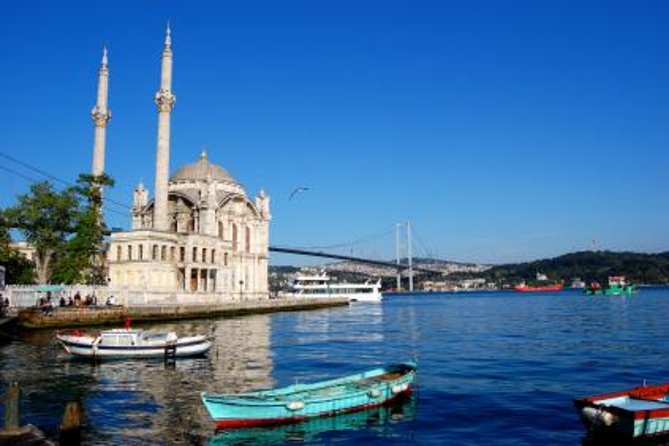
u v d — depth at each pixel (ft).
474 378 128.06
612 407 76.43
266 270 482.69
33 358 149.69
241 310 362.53
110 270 353.10
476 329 265.13
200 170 453.17
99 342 146.30
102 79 358.43
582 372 135.64
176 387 115.65
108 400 103.55
